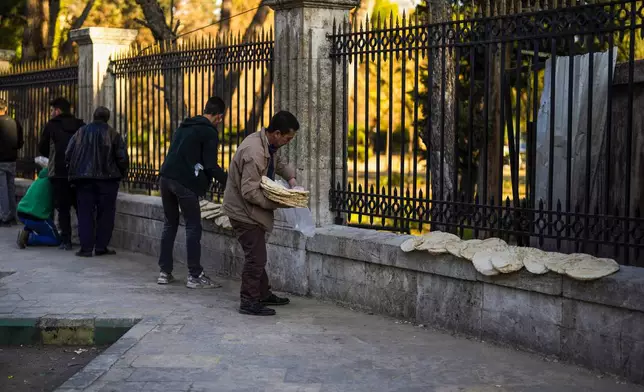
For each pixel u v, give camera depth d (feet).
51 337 20.45
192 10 99.25
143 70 33.14
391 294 20.98
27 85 42.32
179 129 25.25
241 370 16.25
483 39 19.67
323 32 23.97
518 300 17.69
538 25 18.29
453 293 19.26
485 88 19.72
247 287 21.31
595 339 16.08
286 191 20.66
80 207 31.32
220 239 27.76
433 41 20.93
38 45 61.82
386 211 22.48
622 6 16.66
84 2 96.32
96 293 23.99
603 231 17.22
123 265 29.48
